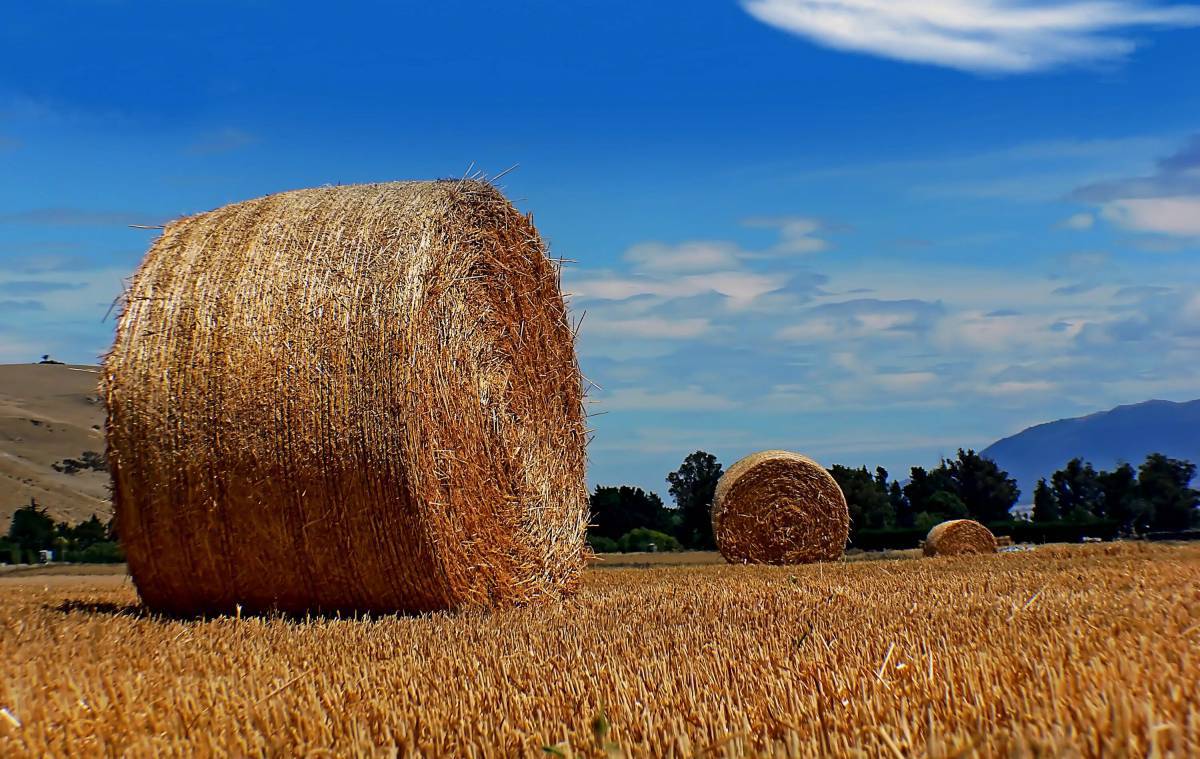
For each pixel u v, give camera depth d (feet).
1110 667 14.38
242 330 32.01
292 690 17.92
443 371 32.91
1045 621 23.50
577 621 29.58
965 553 81.97
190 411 31.83
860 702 14.03
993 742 11.08
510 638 25.63
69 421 259.80
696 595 37.37
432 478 31.71
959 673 15.42
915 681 15.14
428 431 31.68
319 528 31.40
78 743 14.42
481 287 36.65
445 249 33.76
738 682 16.87
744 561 75.10
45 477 209.26
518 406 38.60
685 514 157.38
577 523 42.75
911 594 34.19
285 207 34.47
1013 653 17.56
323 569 31.78
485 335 36.60
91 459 232.73
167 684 19.08
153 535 32.22
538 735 13.64
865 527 160.04
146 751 13.71
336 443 31.12
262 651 23.70
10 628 28.96
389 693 17.54
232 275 32.86
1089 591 32.09
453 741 14.03
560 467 41.70
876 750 11.66
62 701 16.93
